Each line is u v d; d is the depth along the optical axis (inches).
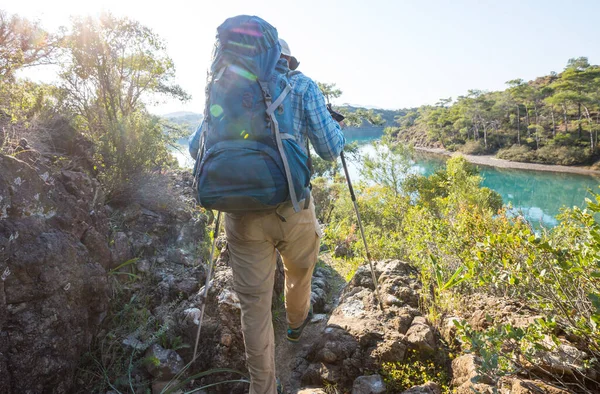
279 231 74.9
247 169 63.4
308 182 71.4
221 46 67.2
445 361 91.4
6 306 78.2
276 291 125.6
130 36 263.3
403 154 627.2
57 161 124.6
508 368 73.2
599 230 75.6
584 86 3880.4
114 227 129.9
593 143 3046.3
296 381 98.5
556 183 2237.9
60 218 95.4
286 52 81.1
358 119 1424.7
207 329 103.6
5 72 167.0
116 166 147.0
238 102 64.3
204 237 153.4
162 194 157.5
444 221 154.6
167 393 90.6
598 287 77.6
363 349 95.8
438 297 111.3
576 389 71.9
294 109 69.9
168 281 122.6
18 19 193.2
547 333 79.1
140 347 100.3
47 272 84.4
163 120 503.5
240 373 94.1
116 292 112.0
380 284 122.1
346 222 320.8
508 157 3321.9
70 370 86.7
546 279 82.5
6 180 85.3
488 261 97.3
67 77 237.0
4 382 75.4
